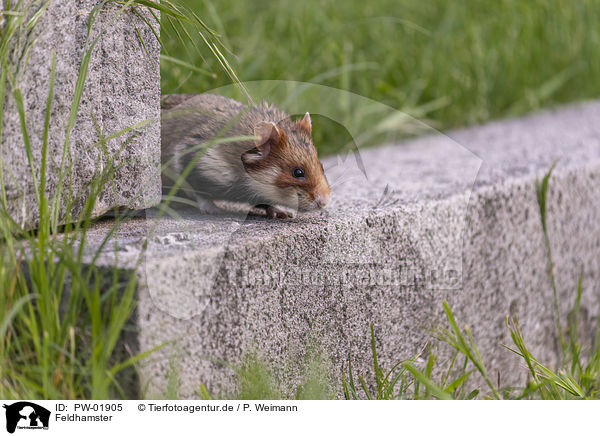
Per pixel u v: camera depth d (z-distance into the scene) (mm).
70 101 2666
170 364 2342
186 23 3334
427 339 3338
